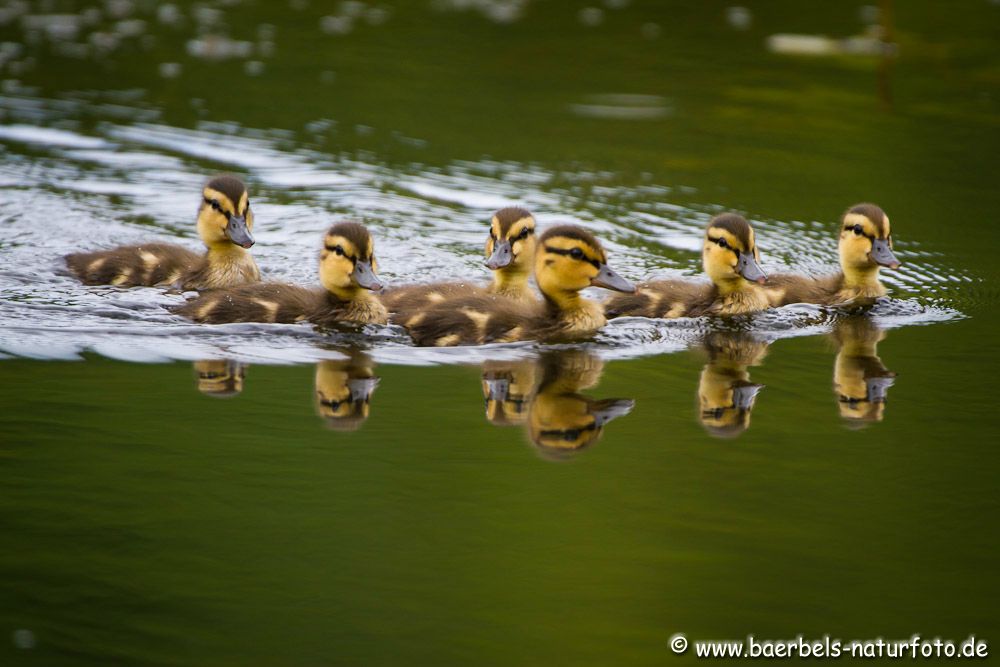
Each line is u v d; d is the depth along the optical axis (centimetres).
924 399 1127
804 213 1767
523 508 899
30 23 2766
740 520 884
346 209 1778
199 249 1579
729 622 758
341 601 773
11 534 848
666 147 2052
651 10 2981
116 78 2377
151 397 1104
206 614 757
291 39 2709
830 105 2259
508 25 2856
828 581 805
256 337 1293
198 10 2945
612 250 1627
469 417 1079
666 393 1151
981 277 1538
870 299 1465
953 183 1878
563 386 1168
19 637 727
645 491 931
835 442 1027
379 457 987
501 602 776
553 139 2084
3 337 1256
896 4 2927
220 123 2139
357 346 1280
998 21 2778
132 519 873
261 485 930
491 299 1372
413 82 2400
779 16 2886
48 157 1942
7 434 1008
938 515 892
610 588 792
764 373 1211
